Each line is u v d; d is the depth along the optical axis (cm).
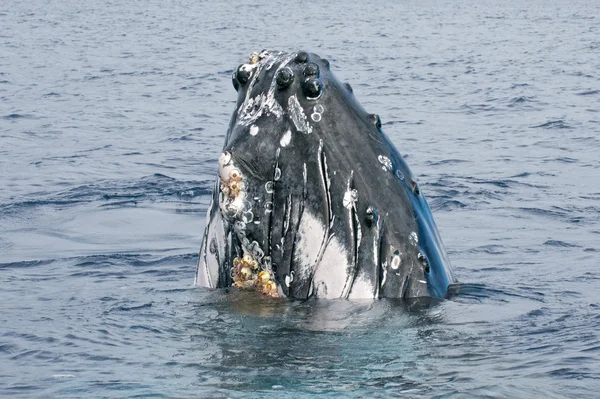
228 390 2112
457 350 2381
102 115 10138
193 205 5497
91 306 3016
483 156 7619
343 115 2627
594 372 2236
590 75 14375
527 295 3077
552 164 7188
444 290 2803
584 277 3462
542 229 4709
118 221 5022
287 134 2589
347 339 2422
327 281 2609
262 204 2603
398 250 2642
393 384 2127
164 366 2320
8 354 2528
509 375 2206
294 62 2647
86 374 2311
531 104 11175
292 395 2058
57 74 14438
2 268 3875
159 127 9256
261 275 2648
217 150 7869
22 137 8606
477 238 4422
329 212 2588
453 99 11619
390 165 2670
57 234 4709
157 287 3312
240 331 2500
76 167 6975
